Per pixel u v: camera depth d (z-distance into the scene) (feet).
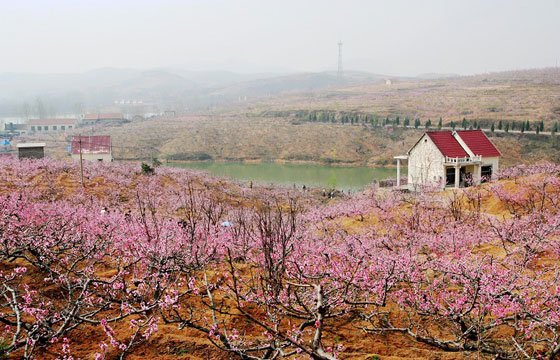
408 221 69.36
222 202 118.83
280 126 454.40
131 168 160.25
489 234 55.36
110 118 581.53
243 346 28.58
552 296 31.24
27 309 27.40
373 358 28.22
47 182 117.39
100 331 30.19
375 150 360.28
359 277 35.60
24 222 43.45
